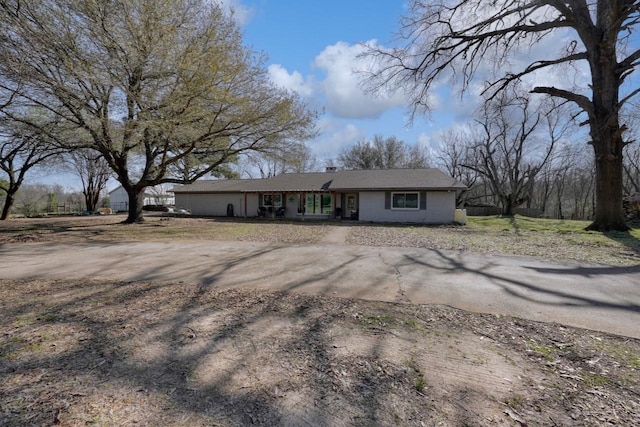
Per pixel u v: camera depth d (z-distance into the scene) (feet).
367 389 7.67
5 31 31.07
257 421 6.49
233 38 38.58
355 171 75.92
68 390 7.50
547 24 39.45
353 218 68.39
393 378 8.16
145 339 10.29
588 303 14.34
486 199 124.88
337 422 6.50
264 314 12.63
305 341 10.24
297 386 7.76
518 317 12.64
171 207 99.76
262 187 74.59
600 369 8.76
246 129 44.21
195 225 54.60
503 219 69.97
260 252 27.73
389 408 6.97
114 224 55.62
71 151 45.68
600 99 39.37
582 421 6.67
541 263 22.90
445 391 7.64
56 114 39.50
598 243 31.22
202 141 43.75
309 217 74.38
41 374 8.18
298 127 44.60
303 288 16.51
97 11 33.58
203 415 6.66
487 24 39.50
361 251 28.27
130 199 57.21
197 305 13.66
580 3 38.50
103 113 39.86
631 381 8.19
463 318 12.44
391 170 73.31
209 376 8.17
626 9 34.24
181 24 37.88
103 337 10.43
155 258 24.80
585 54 40.86
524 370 8.65
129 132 37.42
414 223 59.62
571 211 122.83
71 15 33.83
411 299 14.79
